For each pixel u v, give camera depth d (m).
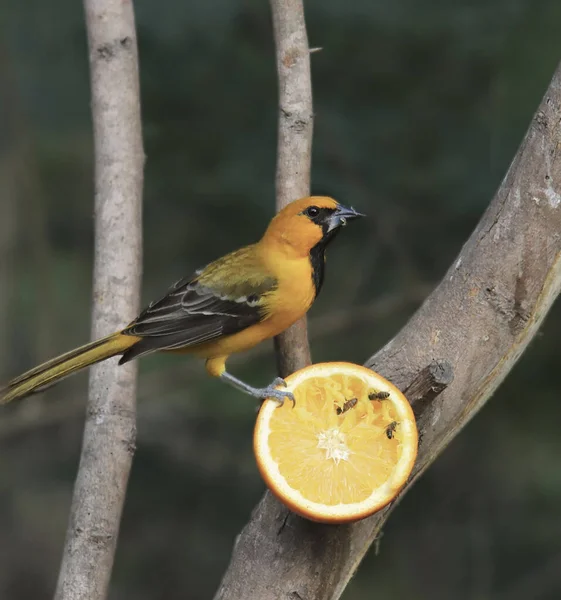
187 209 12.84
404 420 5.68
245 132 12.38
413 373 6.23
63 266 16.11
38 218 15.50
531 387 12.93
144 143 12.42
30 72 15.09
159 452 14.44
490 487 13.55
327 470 5.62
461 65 12.06
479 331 6.28
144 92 12.30
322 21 11.98
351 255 13.27
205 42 12.13
